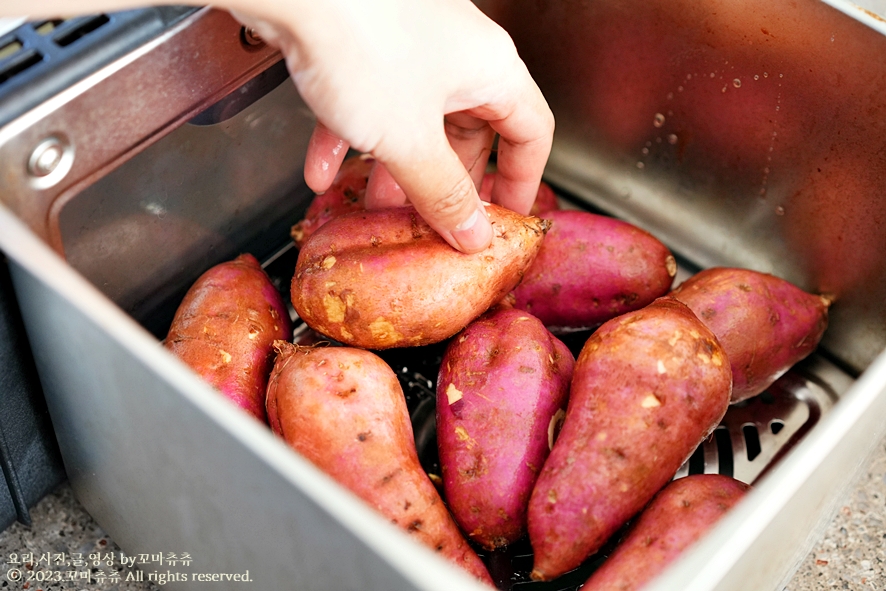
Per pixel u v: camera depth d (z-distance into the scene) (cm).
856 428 50
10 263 50
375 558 44
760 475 64
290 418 56
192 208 66
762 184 70
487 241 58
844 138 65
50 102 53
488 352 59
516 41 73
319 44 51
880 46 61
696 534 53
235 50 58
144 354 46
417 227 59
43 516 65
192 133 62
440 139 55
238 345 61
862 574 63
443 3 56
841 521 65
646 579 52
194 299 62
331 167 61
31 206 54
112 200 60
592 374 56
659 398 54
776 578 56
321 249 60
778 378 67
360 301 58
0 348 55
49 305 50
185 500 53
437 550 55
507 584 58
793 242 70
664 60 69
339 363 57
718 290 64
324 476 44
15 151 52
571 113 75
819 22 62
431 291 58
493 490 56
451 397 58
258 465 45
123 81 55
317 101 53
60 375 55
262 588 54
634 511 55
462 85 56
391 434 56
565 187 78
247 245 71
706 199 73
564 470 54
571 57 72
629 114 73
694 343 55
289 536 48
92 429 56
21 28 54
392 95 53
